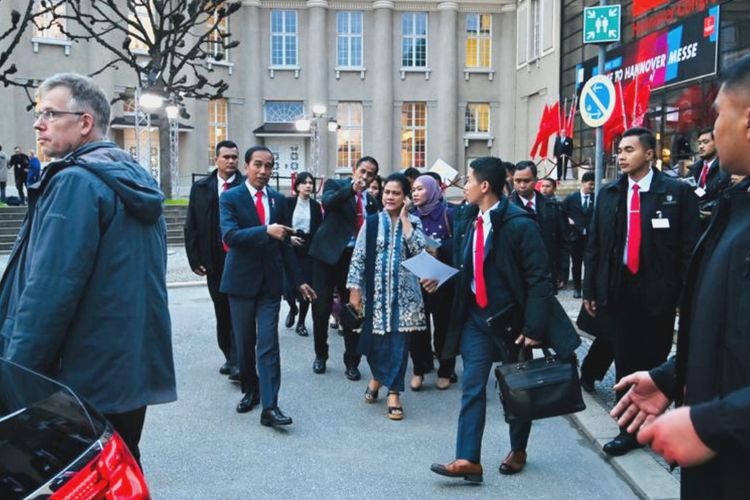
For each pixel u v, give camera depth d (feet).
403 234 18.71
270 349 17.89
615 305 16.07
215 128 104.53
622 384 7.55
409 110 110.42
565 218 29.40
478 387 14.12
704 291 6.30
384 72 107.86
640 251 15.62
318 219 27.84
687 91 62.13
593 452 16.08
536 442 16.78
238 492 13.97
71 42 85.30
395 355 18.56
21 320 8.55
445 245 21.75
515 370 13.00
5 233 62.75
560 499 13.56
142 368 9.60
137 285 9.50
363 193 23.72
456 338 14.58
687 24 61.82
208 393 20.85
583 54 85.66
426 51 109.81
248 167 18.62
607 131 47.03
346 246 22.56
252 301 18.20
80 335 9.14
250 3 105.91
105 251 9.18
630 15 73.31
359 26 108.88
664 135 65.92
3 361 7.84
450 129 109.09
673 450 5.34
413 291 18.58
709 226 6.53
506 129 110.11
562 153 59.57
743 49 54.54
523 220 13.74
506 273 13.76
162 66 46.09
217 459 15.72
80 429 6.64
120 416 9.72
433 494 13.83
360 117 109.81
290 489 14.10
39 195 9.30
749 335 5.85
